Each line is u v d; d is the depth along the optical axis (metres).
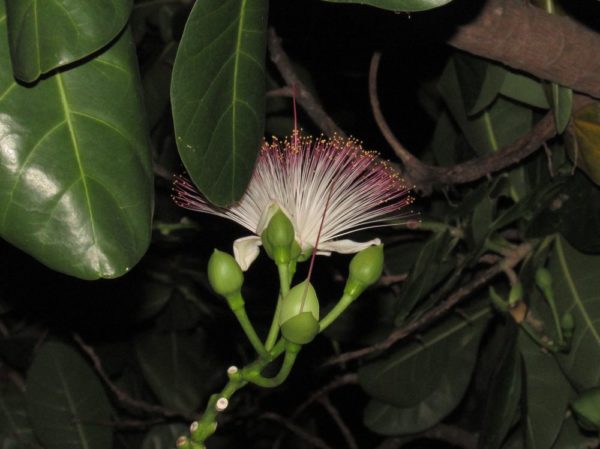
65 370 1.30
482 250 1.09
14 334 1.43
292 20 1.23
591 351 1.09
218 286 0.82
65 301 1.37
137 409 1.45
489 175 1.09
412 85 1.46
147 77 1.29
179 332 1.46
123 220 0.78
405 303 1.10
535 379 1.10
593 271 1.10
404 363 1.23
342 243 0.87
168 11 1.30
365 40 1.23
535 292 1.11
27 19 0.75
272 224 0.84
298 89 1.13
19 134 0.77
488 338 1.41
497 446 1.08
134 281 1.37
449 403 1.24
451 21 0.92
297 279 1.32
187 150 0.76
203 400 1.46
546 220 1.08
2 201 0.77
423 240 1.25
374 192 0.90
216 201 0.78
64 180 0.77
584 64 0.94
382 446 1.48
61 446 1.28
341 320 1.26
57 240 0.77
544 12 0.93
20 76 0.74
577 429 1.12
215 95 0.77
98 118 0.79
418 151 1.51
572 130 1.02
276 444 1.62
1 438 1.38
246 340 1.45
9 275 1.35
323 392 1.43
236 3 0.76
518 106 1.14
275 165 0.88
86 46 0.75
